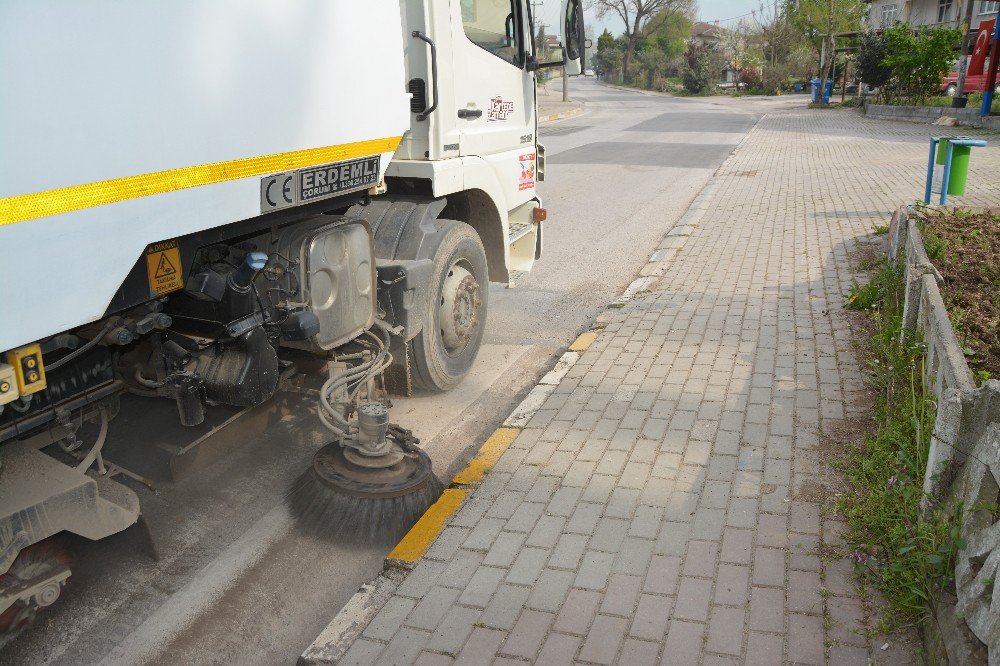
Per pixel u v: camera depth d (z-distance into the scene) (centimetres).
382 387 487
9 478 303
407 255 493
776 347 593
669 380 539
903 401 444
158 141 285
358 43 392
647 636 296
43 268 250
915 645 285
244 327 375
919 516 327
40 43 240
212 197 314
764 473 408
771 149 2123
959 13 4066
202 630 325
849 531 351
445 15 494
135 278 307
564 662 286
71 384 322
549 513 382
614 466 425
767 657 283
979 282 684
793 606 308
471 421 517
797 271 822
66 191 253
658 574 332
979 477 286
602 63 9619
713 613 306
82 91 254
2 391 256
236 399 379
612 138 2559
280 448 474
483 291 571
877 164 1675
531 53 623
